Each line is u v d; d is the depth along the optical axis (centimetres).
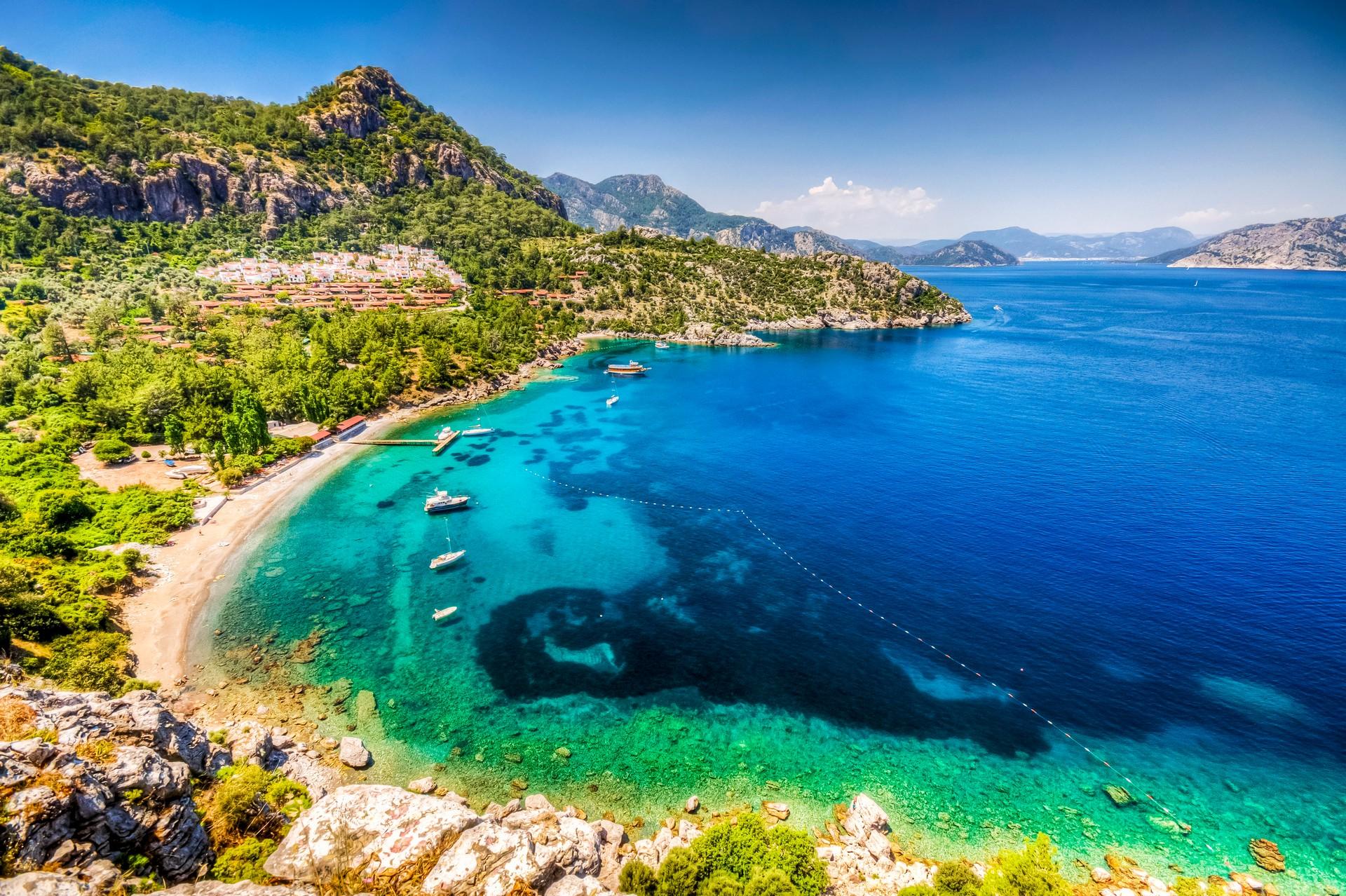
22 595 5422
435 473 11525
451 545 8819
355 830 2934
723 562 8400
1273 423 13938
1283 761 5172
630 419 15488
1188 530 8950
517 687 5953
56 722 3127
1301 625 6806
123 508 8500
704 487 10962
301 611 7088
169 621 6631
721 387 19112
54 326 14812
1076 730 5522
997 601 7406
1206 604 7225
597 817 4575
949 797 4856
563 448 13125
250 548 8475
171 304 18912
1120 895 4019
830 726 5547
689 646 6619
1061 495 10250
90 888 2344
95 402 11181
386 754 5066
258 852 3117
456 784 4825
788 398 17638
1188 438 13000
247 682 5844
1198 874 4250
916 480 11075
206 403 12212
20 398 11969
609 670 6238
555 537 9094
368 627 6825
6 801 2430
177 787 3097
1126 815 4706
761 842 3869
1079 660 6397
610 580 7956
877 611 7250
